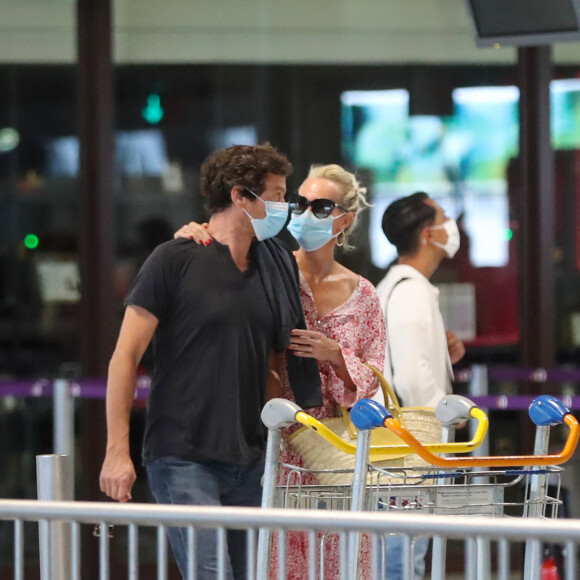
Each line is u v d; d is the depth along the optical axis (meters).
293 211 11.23
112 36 18.73
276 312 10.44
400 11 18.91
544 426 9.62
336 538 10.59
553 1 14.12
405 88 18.94
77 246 18.81
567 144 18.89
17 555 6.89
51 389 18.02
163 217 18.88
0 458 18.98
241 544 10.36
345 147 18.94
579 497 16.38
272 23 18.89
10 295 18.88
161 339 10.23
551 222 18.88
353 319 11.25
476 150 18.94
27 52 18.69
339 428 10.53
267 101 18.94
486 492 9.12
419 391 13.19
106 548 6.77
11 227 18.83
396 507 9.01
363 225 18.45
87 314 18.78
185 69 18.86
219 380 10.06
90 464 18.67
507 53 18.91
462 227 18.91
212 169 10.35
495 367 18.95
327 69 18.94
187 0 18.83
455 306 18.88
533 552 6.59
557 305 18.91
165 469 10.04
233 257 10.29
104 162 18.69
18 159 18.78
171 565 18.34
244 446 10.13
